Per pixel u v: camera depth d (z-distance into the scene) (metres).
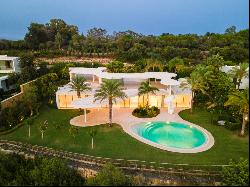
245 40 90.88
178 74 72.94
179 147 39.94
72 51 106.31
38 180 30.22
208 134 43.31
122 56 97.69
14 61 73.06
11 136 43.12
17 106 50.34
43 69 74.25
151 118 49.94
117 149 38.75
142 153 37.66
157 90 52.78
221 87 52.41
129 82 64.44
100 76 60.44
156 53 94.75
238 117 46.84
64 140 41.69
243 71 55.53
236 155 36.94
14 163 34.53
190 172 32.38
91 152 37.94
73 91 54.91
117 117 50.34
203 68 52.34
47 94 59.12
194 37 112.75
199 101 55.81
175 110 53.78
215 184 30.33
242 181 28.08
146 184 29.95
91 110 53.91
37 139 42.06
